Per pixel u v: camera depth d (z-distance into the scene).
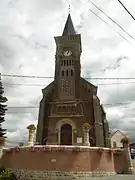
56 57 41.31
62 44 42.09
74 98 35.47
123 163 20.97
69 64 39.62
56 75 39.25
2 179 17.23
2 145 21.94
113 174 19.28
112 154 20.73
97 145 30.86
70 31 45.84
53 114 34.50
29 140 21.62
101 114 37.31
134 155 37.12
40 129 33.53
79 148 18.44
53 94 37.97
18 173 18.70
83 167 17.64
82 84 38.09
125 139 22.19
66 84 37.31
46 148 18.69
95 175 17.75
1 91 38.12
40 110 35.62
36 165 18.23
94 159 18.59
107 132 35.53
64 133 33.16
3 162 20.95
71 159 17.89
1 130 35.69
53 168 17.69
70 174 17.19
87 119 34.28
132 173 20.27
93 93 36.72
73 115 33.75
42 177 17.55
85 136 23.33
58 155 18.20
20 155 19.58
